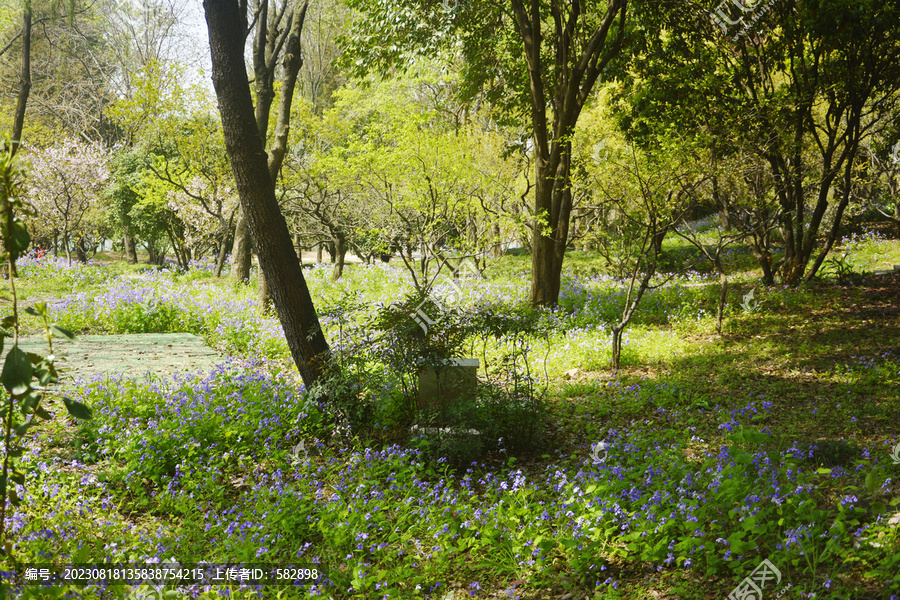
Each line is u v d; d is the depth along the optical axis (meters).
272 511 5.49
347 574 4.72
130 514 5.68
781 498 4.71
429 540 5.22
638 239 12.53
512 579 4.64
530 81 15.91
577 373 10.70
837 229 15.12
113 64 37.97
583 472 6.15
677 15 14.80
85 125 33.59
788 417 7.57
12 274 2.93
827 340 11.12
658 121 13.94
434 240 16.77
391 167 16.03
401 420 7.84
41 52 35.41
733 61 15.93
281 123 14.73
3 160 2.92
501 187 18.31
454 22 15.13
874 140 17.33
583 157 12.57
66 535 4.77
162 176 23.03
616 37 14.93
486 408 7.49
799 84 14.09
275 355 11.95
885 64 13.51
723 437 6.99
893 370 8.92
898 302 13.05
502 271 22.19
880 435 6.70
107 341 12.26
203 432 7.06
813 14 12.45
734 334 12.35
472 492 6.09
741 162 12.43
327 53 40.78
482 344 11.64
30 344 11.35
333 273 21.98
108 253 47.72
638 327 13.59
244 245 19.98
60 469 6.02
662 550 4.41
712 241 23.50
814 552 4.08
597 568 4.48
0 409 2.98
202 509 5.78
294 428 7.48
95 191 27.91
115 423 7.11
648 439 7.13
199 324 13.88
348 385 7.72
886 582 3.64
